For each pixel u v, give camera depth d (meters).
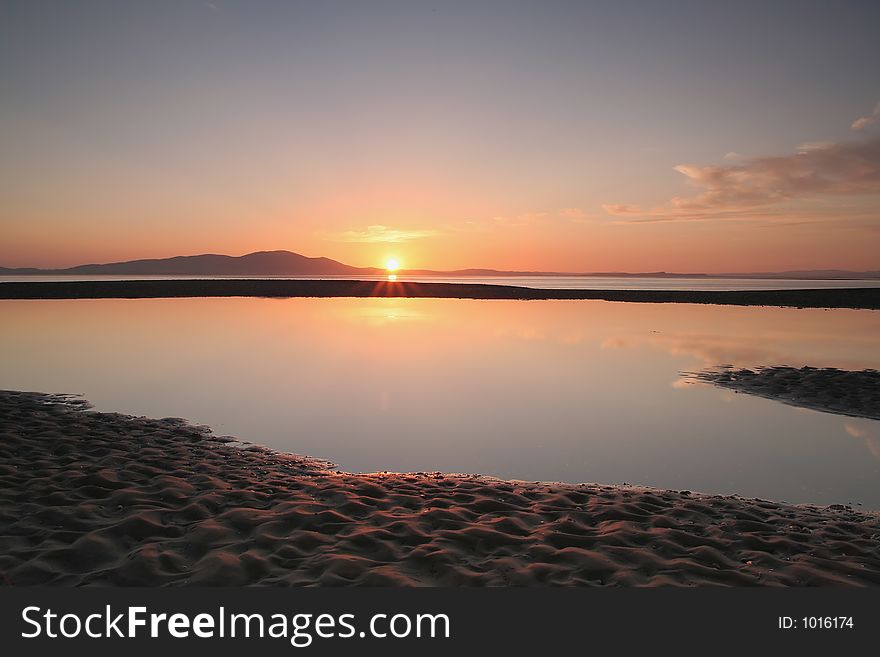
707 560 5.12
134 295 48.62
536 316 33.44
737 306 43.88
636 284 132.88
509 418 10.69
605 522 5.94
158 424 9.74
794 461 8.34
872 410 11.14
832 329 26.53
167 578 4.70
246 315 31.31
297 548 5.23
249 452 8.39
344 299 48.75
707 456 8.57
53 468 7.07
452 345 20.25
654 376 14.80
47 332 22.62
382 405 11.58
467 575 4.80
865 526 5.98
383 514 6.04
